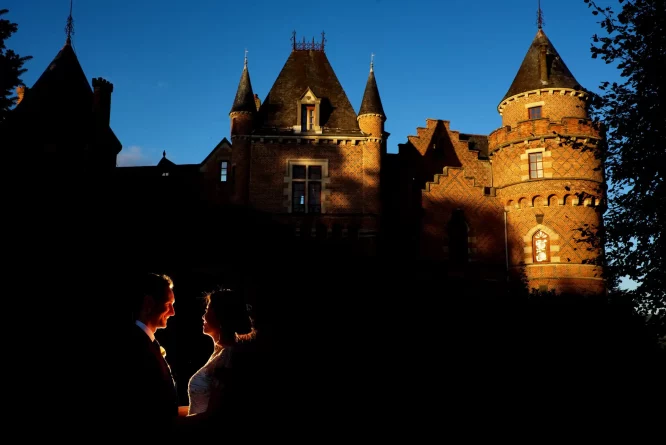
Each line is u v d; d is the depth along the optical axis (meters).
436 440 9.02
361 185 31.86
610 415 13.47
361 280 29.38
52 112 31.14
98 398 4.67
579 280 29.09
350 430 6.79
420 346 20.47
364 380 9.90
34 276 24.14
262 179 31.59
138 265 30.36
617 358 18.91
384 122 32.97
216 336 5.89
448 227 30.94
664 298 13.38
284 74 35.19
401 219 33.44
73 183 30.36
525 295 26.52
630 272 13.76
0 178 25.61
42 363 4.95
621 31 13.42
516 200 31.11
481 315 24.30
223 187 32.97
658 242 13.12
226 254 31.02
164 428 4.82
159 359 5.09
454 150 36.94
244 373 5.48
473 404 12.27
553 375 17.59
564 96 32.59
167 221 32.12
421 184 35.22
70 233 28.45
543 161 30.61
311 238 30.95
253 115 32.34
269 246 30.83
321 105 33.81
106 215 31.45
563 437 11.43
